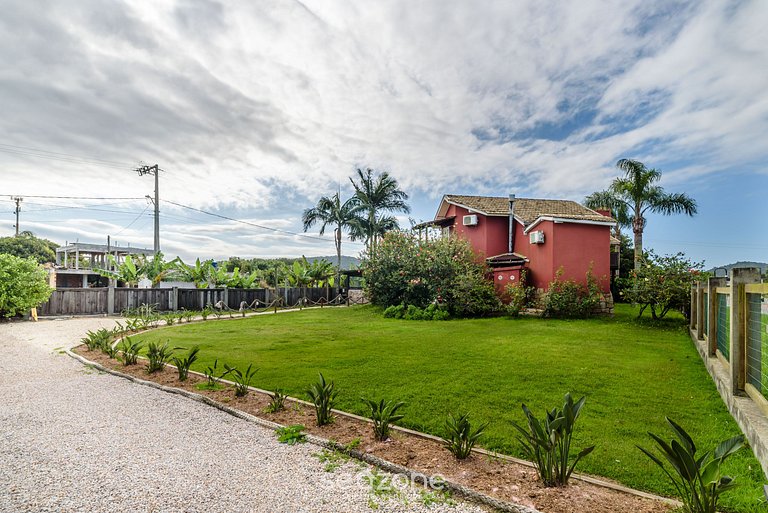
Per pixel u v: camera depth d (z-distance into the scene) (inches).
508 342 353.1
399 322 552.1
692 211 922.1
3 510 100.9
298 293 961.5
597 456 128.6
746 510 97.7
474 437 129.3
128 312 689.0
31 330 491.2
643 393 199.0
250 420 169.3
